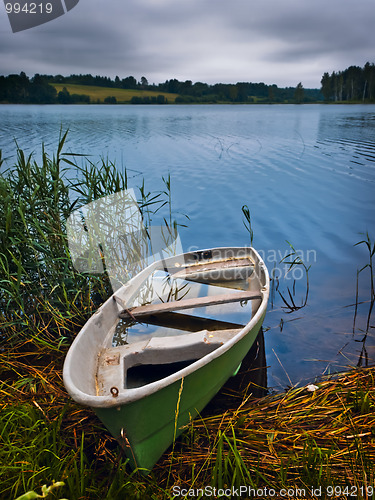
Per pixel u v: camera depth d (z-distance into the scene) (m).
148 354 2.83
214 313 3.63
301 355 3.60
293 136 20.33
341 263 5.64
